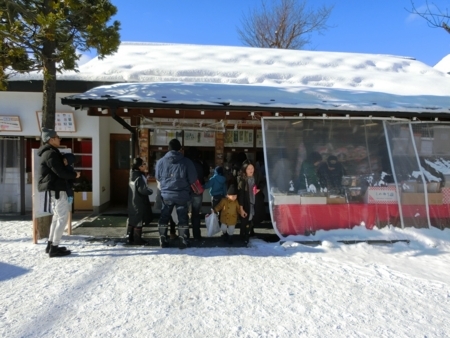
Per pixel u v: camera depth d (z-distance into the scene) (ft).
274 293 12.80
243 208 19.34
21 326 10.23
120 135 30.01
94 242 18.90
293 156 20.12
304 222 19.83
